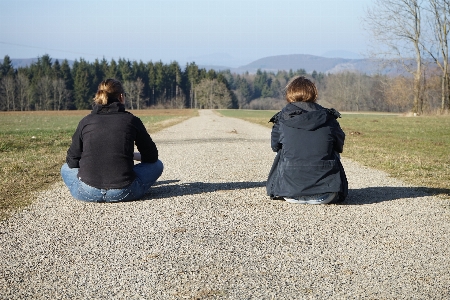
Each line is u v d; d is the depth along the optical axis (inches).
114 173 209.9
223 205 213.9
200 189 252.5
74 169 220.2
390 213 203.5
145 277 129.5
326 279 129.4
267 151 461.7
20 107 4148.6
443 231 177.6
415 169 338.3
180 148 490.9
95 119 211.8
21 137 644.1
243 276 130.8
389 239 166.9
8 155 409.4
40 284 124.7
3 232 170.7
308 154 205.2
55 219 188.7
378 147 532.1
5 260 142.4
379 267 139.2
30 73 4643.2
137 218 190.4
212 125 1060.5
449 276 132.6
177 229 175.0
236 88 6515.8
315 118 205.6
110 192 210.7
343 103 4441.4
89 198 212.5
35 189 248.8
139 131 215.9
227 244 158.6
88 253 148.9
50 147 498.0
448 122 1208.8
